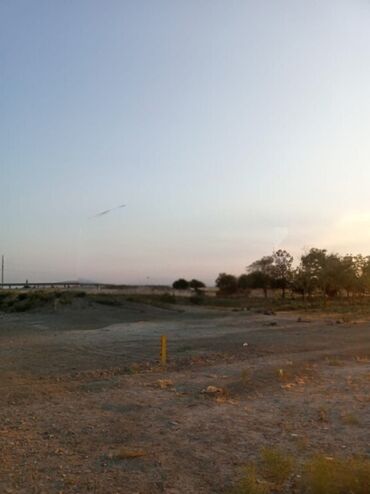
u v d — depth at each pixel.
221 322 36.47
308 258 67.38
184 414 10.31
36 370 15.91
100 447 8.25
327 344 22.77
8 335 28.20
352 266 66.88
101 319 39.66
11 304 51.28
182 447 8.26
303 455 7.89
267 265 82.69
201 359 17.92
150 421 9.80
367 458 7.67
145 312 44.62
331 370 15.90
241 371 15.13
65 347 22.03
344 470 6.79
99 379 14.14
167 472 7.18
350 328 31.45
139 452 7.92
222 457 7.79
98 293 56.66
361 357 18.89
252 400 11.63
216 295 81.88
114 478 6.96
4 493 6.43
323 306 55.31
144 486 6.70
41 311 46.44
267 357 18.58
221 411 10.57
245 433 9.03
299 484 6.68
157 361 17.55
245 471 7.05
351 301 66.44
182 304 55.38
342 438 8.78
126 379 13.89
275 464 7.03
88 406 10.96
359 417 10.12
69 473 7.13
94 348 21.62
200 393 12.13
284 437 8.83
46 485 6.71
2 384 13.45
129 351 20.50
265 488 6.47
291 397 11.95
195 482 6.83
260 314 43.91
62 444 8.40
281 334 27.64
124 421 9.78
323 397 11.96
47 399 11.63
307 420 9.92
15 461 7.58
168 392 12.30
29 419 9.91
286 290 86.50
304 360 17.77
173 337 26.33
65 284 78.06
